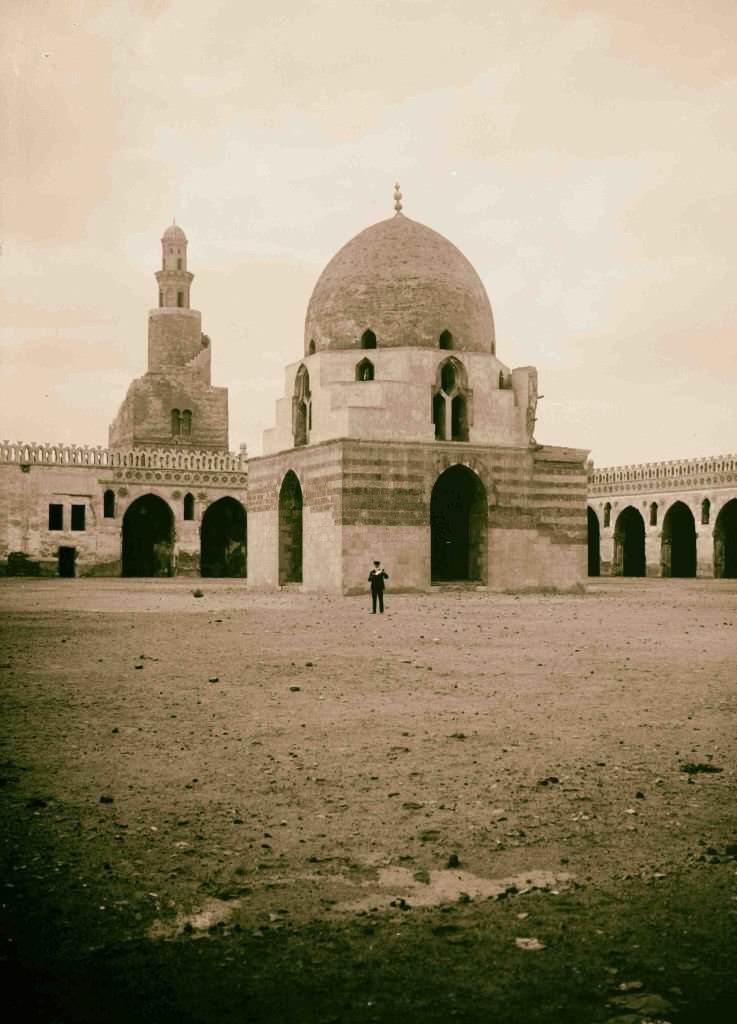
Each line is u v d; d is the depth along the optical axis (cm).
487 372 4347
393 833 800
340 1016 520
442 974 565
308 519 4228
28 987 549
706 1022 513
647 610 3183
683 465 6519
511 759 1040
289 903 661
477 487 4281
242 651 1975
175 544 6750
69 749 1088
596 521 7425
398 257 4366
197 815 846
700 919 634
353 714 1291
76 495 6475
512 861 737
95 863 730
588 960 580
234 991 546
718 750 1079
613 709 1323
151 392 7631
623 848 764
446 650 1995
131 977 561
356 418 4047
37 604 3475
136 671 1686
